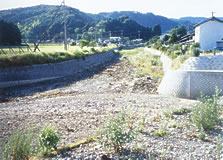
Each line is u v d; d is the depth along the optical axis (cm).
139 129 655
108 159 471
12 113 1090
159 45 5041
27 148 475
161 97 1416
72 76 2597
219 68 1628
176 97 1420
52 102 1341
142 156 479
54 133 562
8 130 827
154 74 2261
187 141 564
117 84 1958
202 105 698
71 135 735
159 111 998
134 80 2055
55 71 2545
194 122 687
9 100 1467
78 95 1564
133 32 16012
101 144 570
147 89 1700
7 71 2022
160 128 680
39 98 1508
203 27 3256
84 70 3161
